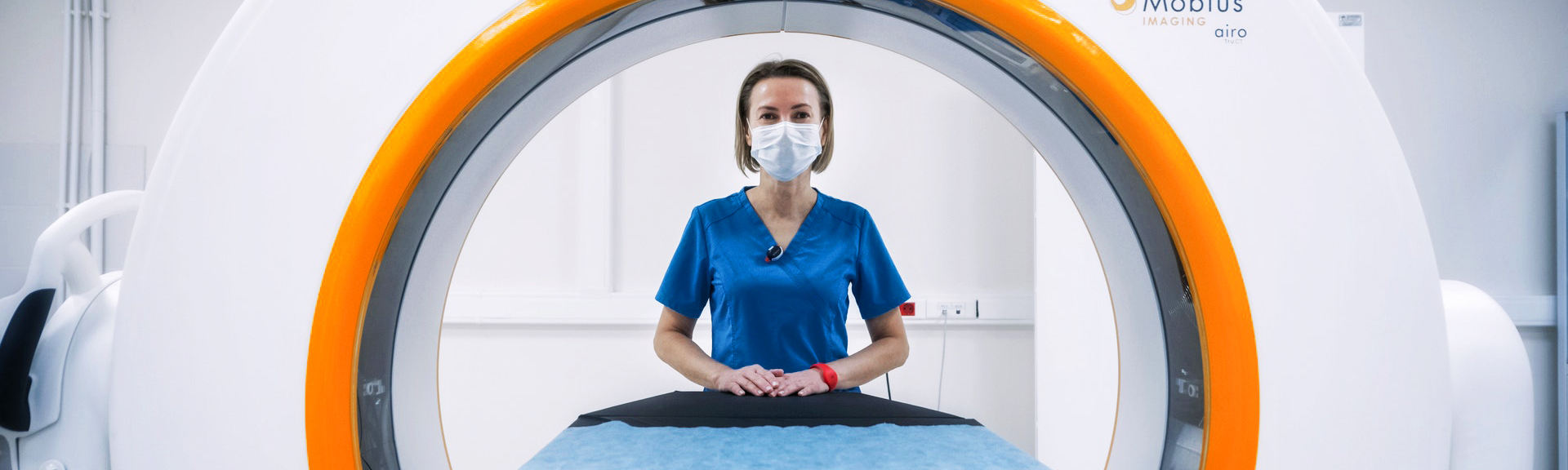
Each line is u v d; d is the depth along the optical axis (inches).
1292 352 11.9
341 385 11.3
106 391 14.3
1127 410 18.7
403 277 16.1
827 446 28.4
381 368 15.5
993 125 91.7
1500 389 15.7
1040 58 13.0
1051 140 17.8
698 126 91.2
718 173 91.3
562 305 88.9
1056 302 65.2
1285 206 11.9
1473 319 16.1
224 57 11.4
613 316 89.0
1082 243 61.8
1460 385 15.6
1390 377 12.1
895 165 91.8
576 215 90.7
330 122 11.4
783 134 44.3
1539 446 85.2
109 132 86.4
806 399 40.3
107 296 15.3
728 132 91.2
